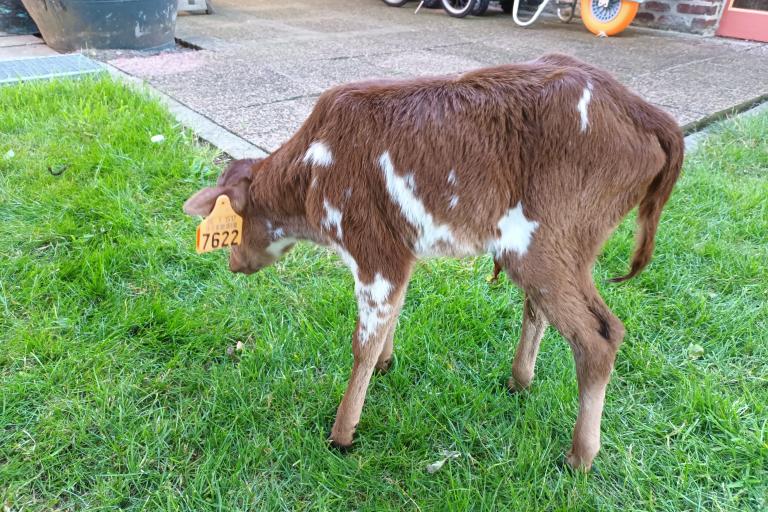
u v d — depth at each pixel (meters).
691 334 2.47
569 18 8.30
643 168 1.59
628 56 6.38
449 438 2.04
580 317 1.67
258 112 4.39
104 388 2.11
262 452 1.94
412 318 2.52
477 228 1.67
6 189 3.13
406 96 1.66
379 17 8.70
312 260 2.89
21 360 2.21
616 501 1.83
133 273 2.70
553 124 1.54
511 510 1.78
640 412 2.12
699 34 7.54
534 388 2.21
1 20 6.44
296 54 6.21
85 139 3.68
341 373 2.25
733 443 1.96
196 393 2.18
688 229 3.11
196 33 7.00
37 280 2.54
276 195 1.89
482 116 1.58
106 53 5.70
